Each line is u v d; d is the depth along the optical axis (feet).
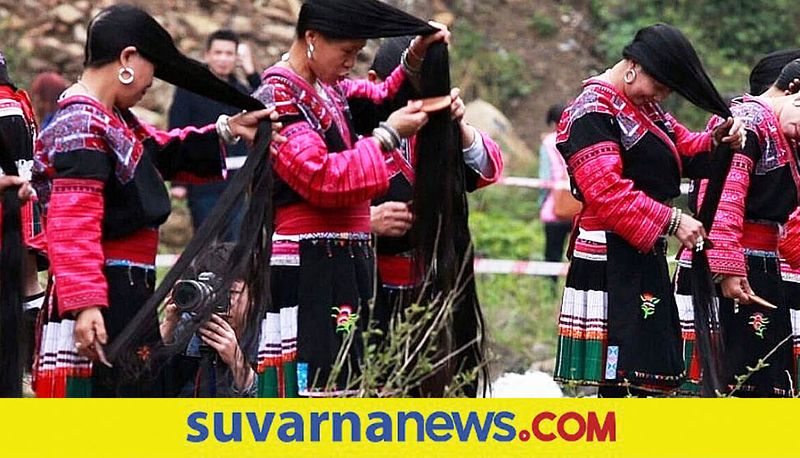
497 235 73.72
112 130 28.02
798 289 36.17
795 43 95.55
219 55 56.65
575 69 95.61
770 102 34.86
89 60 28.50
